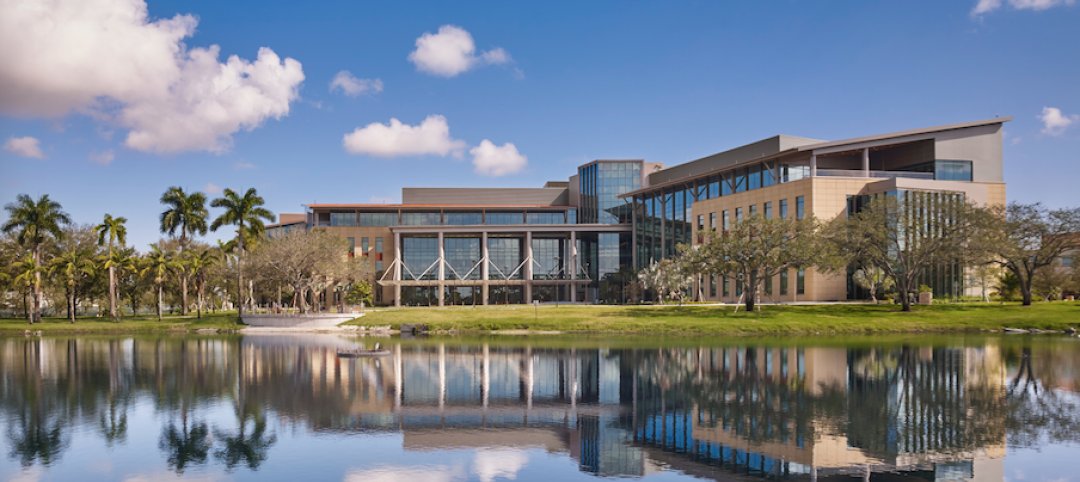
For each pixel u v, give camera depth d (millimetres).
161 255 83188
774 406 22828
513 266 126250
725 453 16875
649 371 32125
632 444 17828
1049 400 23594
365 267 88500
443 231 118688
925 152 89438
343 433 19297
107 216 84812
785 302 86125
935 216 68750
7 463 16047
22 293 92562
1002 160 90000
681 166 120500
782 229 66062
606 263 124812
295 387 27578
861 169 95375
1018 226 67500
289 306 117812
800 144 99438
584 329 61625
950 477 14758
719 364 34781
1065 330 57344
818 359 36625
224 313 88438
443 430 19609
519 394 25719
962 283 83062
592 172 131625
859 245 68125
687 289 104250
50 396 25500
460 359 38125
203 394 25844
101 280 93562
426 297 123375
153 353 44031
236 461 16203
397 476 15047
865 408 22297
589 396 25141
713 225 102312
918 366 33156
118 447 17547
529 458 16625
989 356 37656
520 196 141000
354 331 66375
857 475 14945
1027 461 15992
